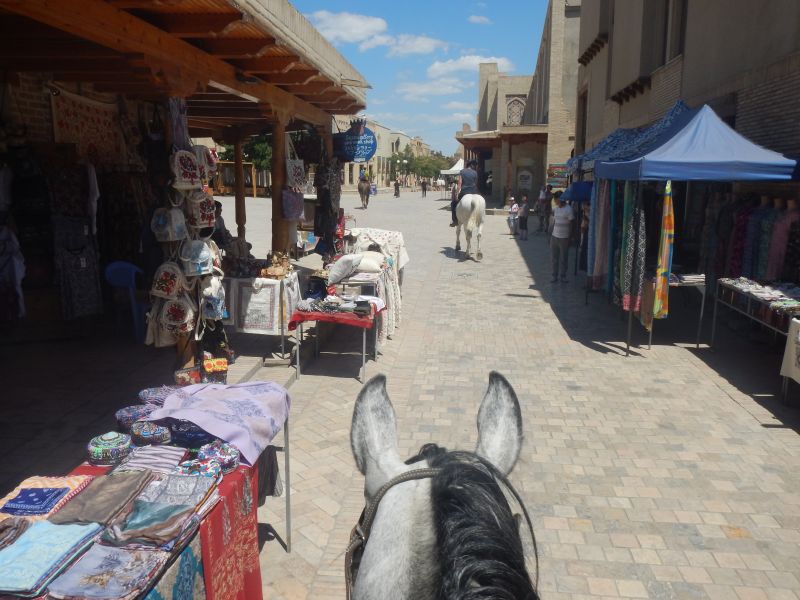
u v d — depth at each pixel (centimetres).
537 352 855
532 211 3269
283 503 462
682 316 1063
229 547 284
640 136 1259
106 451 303
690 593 375
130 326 840
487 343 895
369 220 2862
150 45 496
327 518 443
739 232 930
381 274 855
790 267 839
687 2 1319
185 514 246
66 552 219
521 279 1412
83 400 596
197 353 628
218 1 472
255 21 531
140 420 319
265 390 361
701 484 502
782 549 418
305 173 1070
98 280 813
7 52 541
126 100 970
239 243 806
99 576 210
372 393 226
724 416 635
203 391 356
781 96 886
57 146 763
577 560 407
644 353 850
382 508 173
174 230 536
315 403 647
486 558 135
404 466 195
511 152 3478
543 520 452
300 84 803
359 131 1195
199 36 529
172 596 230
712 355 841
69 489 266
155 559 221
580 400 679
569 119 3438
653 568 399
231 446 304
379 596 147
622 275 845
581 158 1620
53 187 752
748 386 720
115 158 955
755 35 978
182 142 554
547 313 1082
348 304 727
